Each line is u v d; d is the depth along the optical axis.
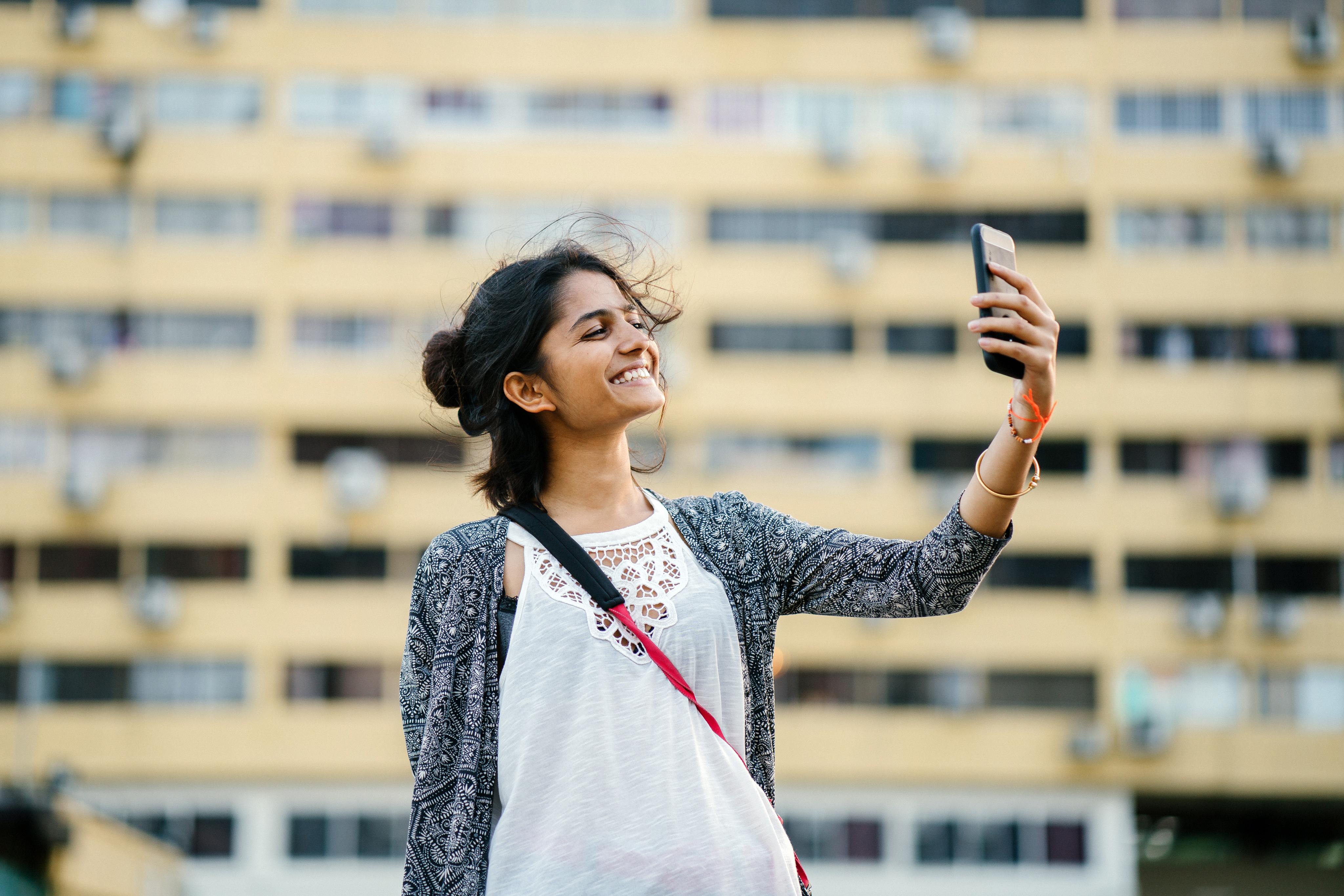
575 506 2.20
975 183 25.61
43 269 25.33
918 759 24.69
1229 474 25.34
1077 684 24.98
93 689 24.72
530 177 25.45
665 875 1.91
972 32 25.73
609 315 2.18
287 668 24.83
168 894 22.95
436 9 25.70
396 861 24.42
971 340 25.42
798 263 25.50
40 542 24.98
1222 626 24.88
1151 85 25.73
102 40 25.50
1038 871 24.45
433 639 2.10
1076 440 25.48
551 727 1.98
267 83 25.58
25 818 16.81
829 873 24.47
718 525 2.16
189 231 25.50
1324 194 25.50
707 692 2.02
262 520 25.08
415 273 25.33
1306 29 25.38
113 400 25.22
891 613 2.10
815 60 25.70
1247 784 24.59
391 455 25.28
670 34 25.73
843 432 25.34
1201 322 25.53
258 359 25.33
